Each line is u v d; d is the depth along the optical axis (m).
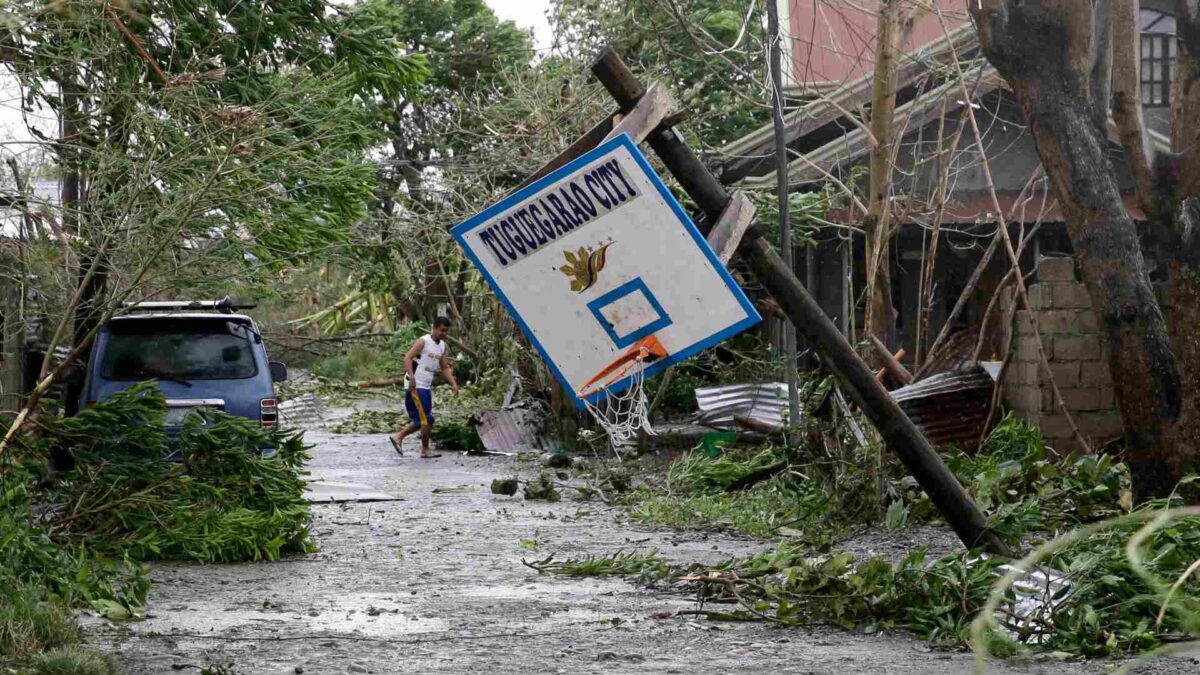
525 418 22.92
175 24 12.77
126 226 10.53
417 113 32.03
